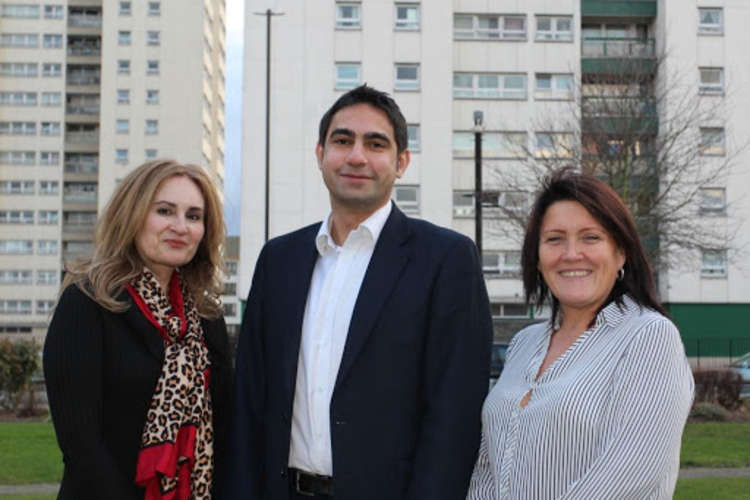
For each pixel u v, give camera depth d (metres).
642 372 2.72
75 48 63.94
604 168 19.80
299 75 32.53
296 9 32.78
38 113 62.94
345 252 3.50
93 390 3.20
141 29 60.94
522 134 33.75
